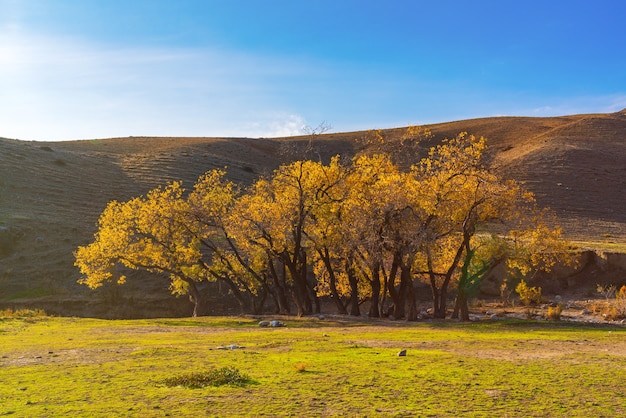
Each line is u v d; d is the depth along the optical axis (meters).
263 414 7.79
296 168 33.25
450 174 28.92
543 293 45.94
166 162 97.00
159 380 10.08
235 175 95.06
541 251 30.16
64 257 59.84
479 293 47.00
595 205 81.81
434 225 29.27
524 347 15.68
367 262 30.11
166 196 38.00
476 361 12.40
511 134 147.38
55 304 50.75
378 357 12.98
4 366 12.03
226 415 7.71
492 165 29.12
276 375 10.52
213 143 120.88
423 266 33.28
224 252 40.94
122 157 100.06
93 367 11.59
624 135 128.88
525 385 9.73
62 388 9.42
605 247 49.28
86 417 7.55
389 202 28.86
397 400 8.62
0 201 69.50
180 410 7.95
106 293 53.31
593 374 10.76
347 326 25.30
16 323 24.80
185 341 17.50
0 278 54.94
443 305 30.88
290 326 25.41
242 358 12.80
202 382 9.68
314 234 33.34
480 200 28.20
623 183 92.62
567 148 109.81
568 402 8.55
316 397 8.77
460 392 9.17
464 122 175.12
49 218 67.19
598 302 39.81
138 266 38.53
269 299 52.66
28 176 78.81
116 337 19.23
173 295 53.47
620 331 22.00
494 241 29.80
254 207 33.88
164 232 37.22
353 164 33.47
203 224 37.91
